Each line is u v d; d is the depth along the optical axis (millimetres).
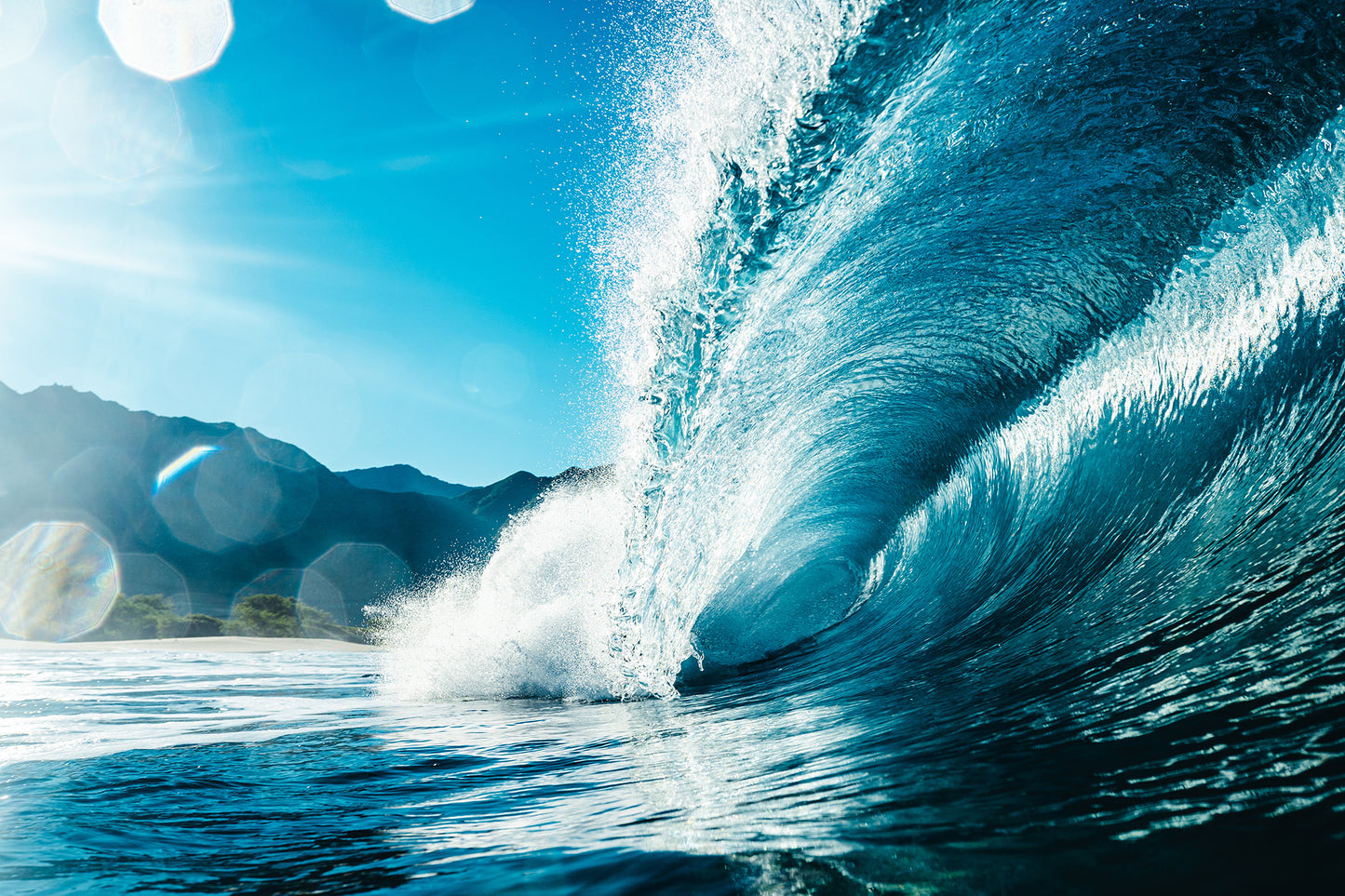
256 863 1784
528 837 1830
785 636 8555
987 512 6926
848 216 4742
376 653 24281
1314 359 3684
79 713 5691
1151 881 1069
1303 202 3854
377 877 1610
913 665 4332
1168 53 3945
